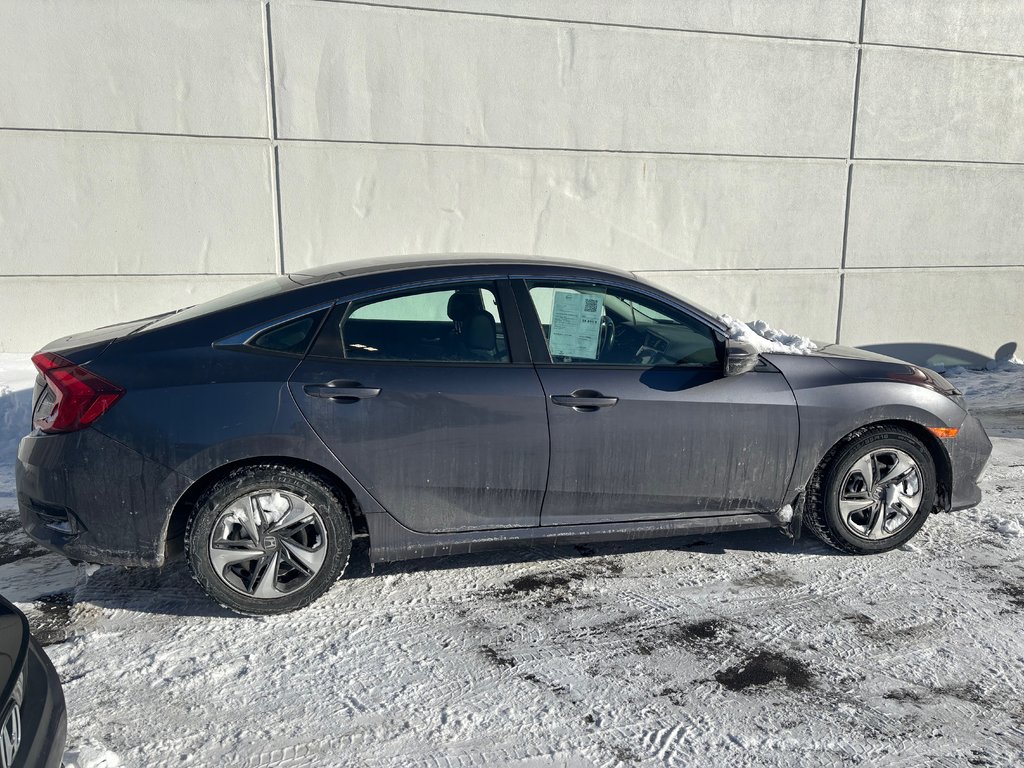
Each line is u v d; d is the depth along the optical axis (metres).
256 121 7.12
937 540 4.83
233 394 3.62
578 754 2.95
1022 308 9.83
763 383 4.25
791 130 8.55
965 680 3.44
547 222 7.99
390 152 7.46
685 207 8.37
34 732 2.22
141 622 3.79
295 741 2.99
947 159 9.19
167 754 2.91
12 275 6.88
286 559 3.78
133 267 7.10
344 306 3.85
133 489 3.57
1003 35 9.09
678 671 3.47
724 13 8.11
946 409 4.50
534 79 7.70
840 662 3.55
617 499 4.14
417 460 3.84
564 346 4.07
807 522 4.57
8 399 6.18
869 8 8.56
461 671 3.45
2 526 4.88
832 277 9.03
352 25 7.18
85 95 6.74
